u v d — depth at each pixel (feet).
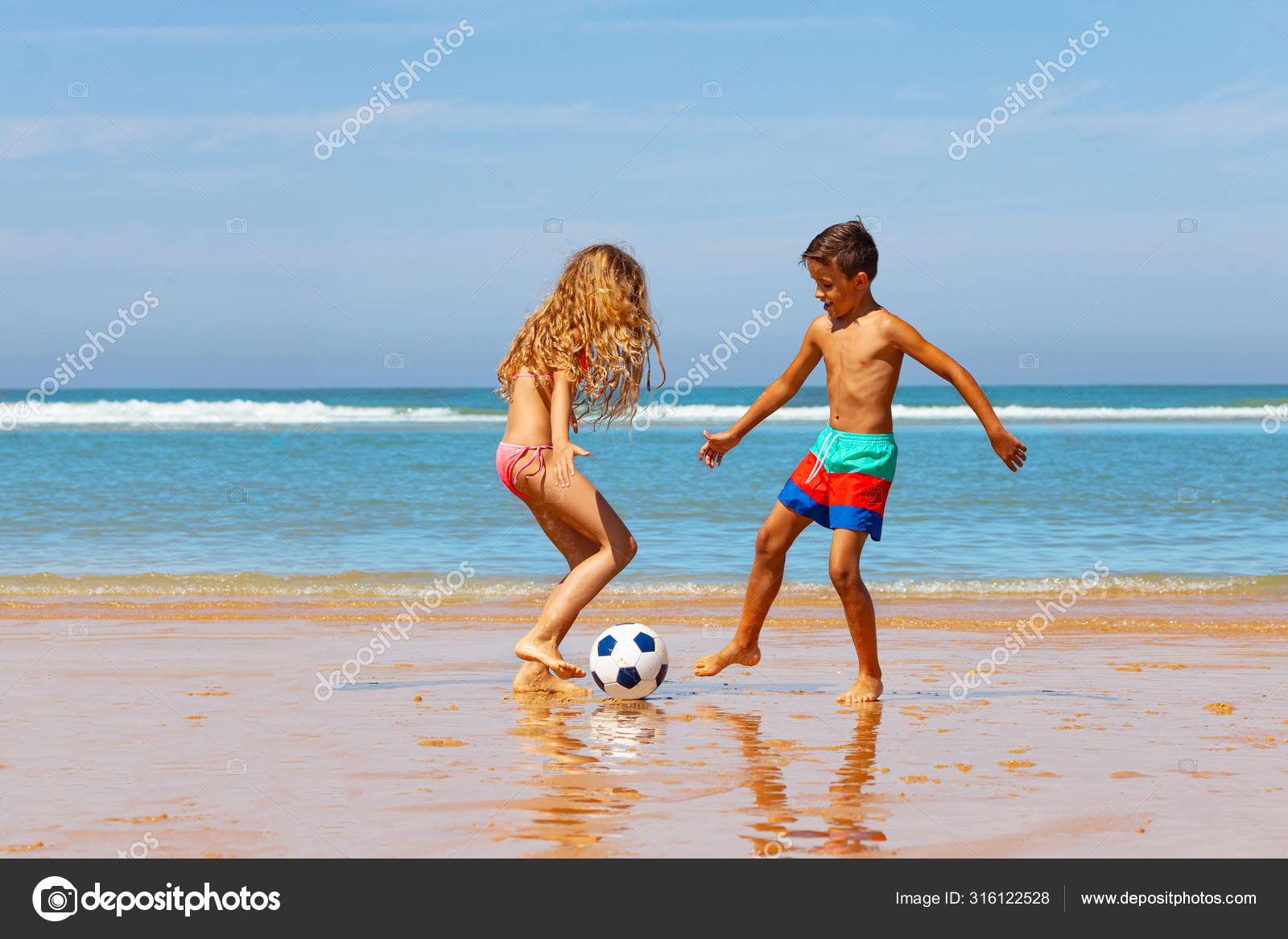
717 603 36.14
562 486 20.61
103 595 37.83
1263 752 15.87
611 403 21.79
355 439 116.67
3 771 14.56
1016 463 20.27
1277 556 46.78
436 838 11.94
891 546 49.85
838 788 13.82
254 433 128.77
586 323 20.90
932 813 12.80
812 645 27.91
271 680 22.06
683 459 95.35
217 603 35.86
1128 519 58.85
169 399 273.75
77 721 17.80
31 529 53.72
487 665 24.26
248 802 13.17
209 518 57.62
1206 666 24.45
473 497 66.28
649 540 51.11
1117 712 19.01
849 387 20.81
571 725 17.78
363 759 15.29
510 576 41.68
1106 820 12.59
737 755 15.60
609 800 13.25
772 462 92.48
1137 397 282.36
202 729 17.25
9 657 24.75
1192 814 12.80
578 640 28.12
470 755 15.57
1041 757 15.51
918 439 119.85
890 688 21.71
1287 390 320.09
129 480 74.79
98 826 12.30
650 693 20.65
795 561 45.62
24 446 103.86
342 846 11.75
